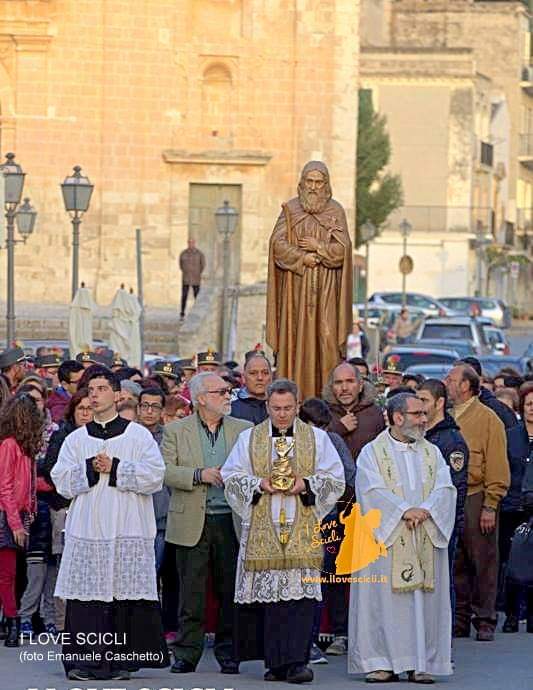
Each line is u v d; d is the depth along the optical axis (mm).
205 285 71938
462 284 119812
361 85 119625
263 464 21750
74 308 51156
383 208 109250
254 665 23297
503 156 134000
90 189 50875
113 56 75500
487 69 137125
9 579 24203
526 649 24953
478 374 28906
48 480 24594
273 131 76625
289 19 76500
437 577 22188
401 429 22328
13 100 75250
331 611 24172
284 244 28016
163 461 21984
